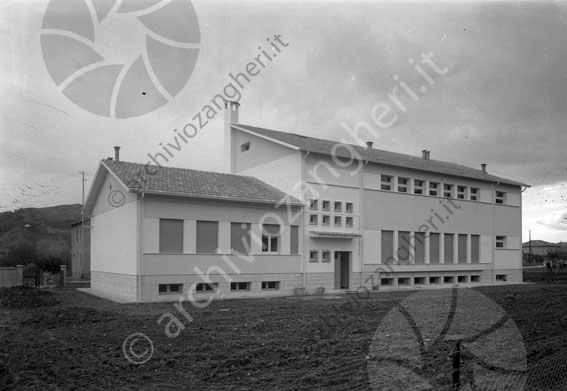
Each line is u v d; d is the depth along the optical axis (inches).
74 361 370.9
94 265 986.1
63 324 548.7
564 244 3941.9
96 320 570.6
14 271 1069.8
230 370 346.3
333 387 299.9
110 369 350.0
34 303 756.0
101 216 959.0
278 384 309.6
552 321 553.6
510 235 1499.8
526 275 1802.4
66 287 1119.0
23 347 418.9
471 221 1376.7
